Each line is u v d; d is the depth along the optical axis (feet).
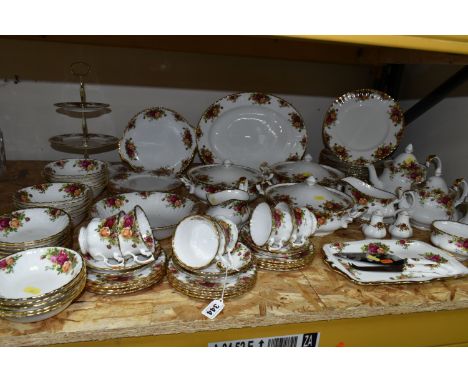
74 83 4.51
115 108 4.72
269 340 2.47
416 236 3.40
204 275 2.39
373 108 4.33
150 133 4.28
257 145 4.45
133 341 2.25
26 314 1.95
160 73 4.67
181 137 4.35
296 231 2.69
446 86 3.80
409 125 4.92
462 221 3.49
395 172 3.86
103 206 3.12
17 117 4.52
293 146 4.43
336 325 2.54
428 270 2.82
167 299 2.36
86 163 3.92
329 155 4.65
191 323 2.20
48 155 4.77
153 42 4.21
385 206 3.44
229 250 2.54
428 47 2.31
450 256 2.98
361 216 3.56
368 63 4.69
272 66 4.93
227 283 2.42
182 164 4.33
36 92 4.45
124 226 2.36
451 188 3.70
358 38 2.21
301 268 2.78
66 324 2.10
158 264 2.52
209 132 4.33
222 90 4.92
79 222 3.14
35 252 2.32
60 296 2.03
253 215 2.85
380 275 2.73
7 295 2.11
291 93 5.14
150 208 3.30
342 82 5.22
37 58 4.31
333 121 4.34
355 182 3.76
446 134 4.26
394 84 4.89
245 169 3.90
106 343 2.21
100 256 2.38
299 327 2.48
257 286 2.56
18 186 3.87
